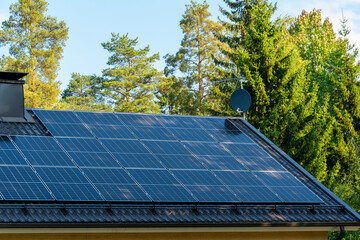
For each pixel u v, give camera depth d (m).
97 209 15.80
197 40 68.12
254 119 37.66
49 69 66.44
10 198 14.98
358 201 34.91
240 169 19.44
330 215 18.42
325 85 46.97
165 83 68.75
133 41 71.50
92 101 70.44
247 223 17.00
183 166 18.69
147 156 18.75
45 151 17.62
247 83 37.91
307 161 37.00
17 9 67.12
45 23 68.44
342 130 43.09
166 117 21.92
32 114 20.17
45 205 15.27
